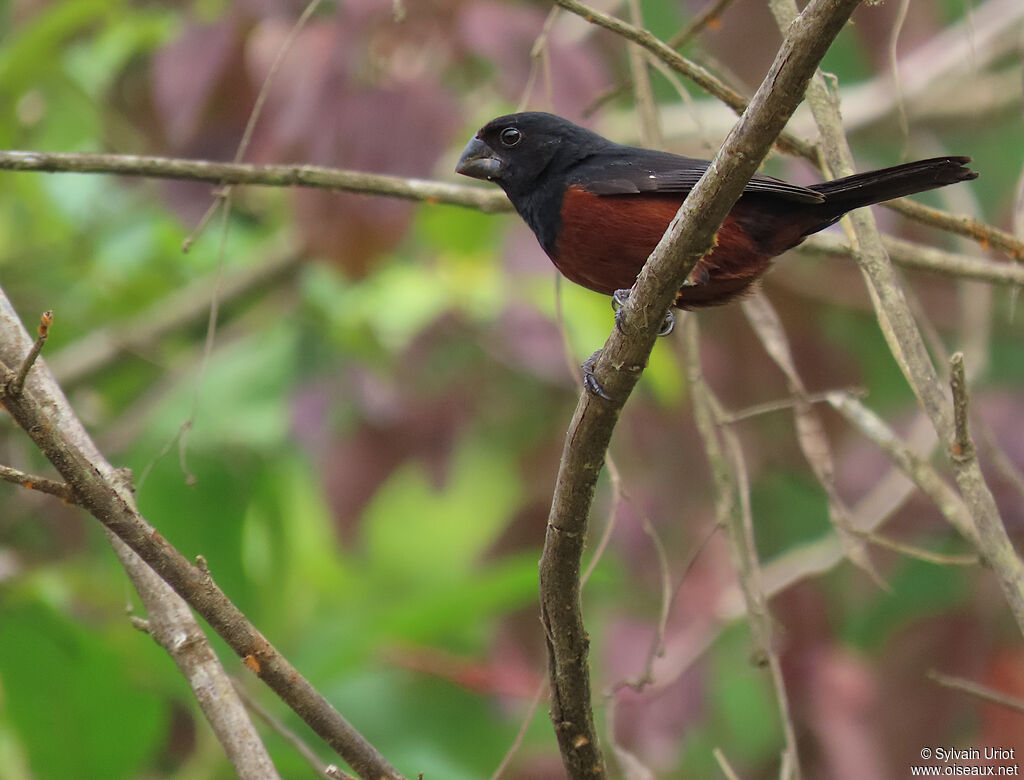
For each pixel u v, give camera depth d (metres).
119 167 8.16
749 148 5.11
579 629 6.06
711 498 12.40
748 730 13.50
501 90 11.34
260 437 11.67
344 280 10.96
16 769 9.38
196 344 13.48
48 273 12.96
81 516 12.15
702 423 8.30
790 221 7.83
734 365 12.82
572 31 13.05
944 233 14.11
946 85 15.00
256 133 10.96
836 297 13.40
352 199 10.50
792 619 11.47
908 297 8.95
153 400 12.62
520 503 12.80
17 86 11.88
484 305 11.94
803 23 4.79
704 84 7.20
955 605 11.82
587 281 8.36
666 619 7.44
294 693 5.54
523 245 12.34
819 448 7.94
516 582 9.64
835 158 7.67
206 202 12.15
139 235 13.02
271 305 13.27
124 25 12.79
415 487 16.16
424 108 10.58
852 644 12.76
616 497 7.46
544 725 10.98
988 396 11.99
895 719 11.48
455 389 12.45
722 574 11.76
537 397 13.55
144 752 9.23
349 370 12.14
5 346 6.26
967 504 6.65
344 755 5.62
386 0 10.66
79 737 9.12
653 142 8.60
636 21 8.67
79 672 9.10
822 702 11.31
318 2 8.15
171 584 5.34
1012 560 6.54
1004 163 15.74
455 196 8.73
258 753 5.84
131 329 12.91
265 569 11.73
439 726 10.79
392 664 10.54
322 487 12.26
